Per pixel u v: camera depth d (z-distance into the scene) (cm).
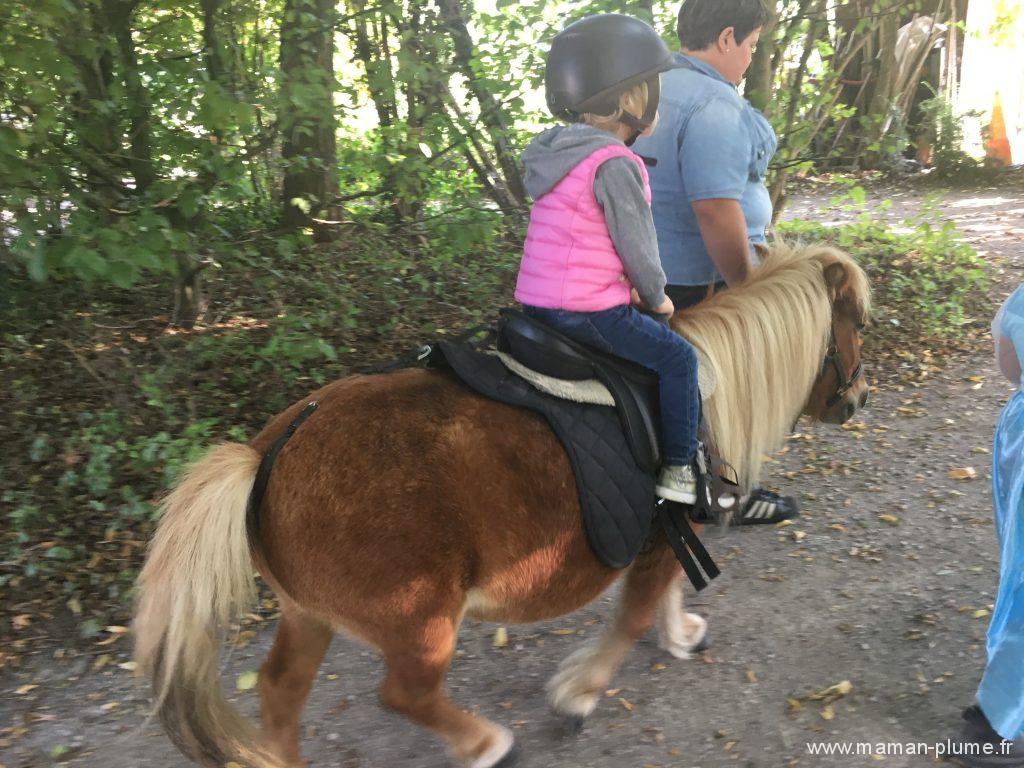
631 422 249
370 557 222
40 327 611
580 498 239
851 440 543
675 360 248
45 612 363
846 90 1510
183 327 619
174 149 527
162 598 211
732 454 278
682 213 349
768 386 282
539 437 239
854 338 310
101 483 423
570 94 242
